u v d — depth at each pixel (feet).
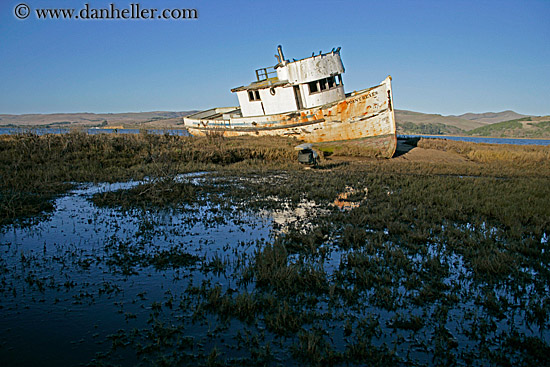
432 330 14.84
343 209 35.47
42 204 33.22
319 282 18.22
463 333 14.64
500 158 84.48
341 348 13.44
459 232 27.09
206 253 22.77
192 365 12.21
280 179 53.42
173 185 43.34
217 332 14.23
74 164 56.39
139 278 18.80
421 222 29.96
